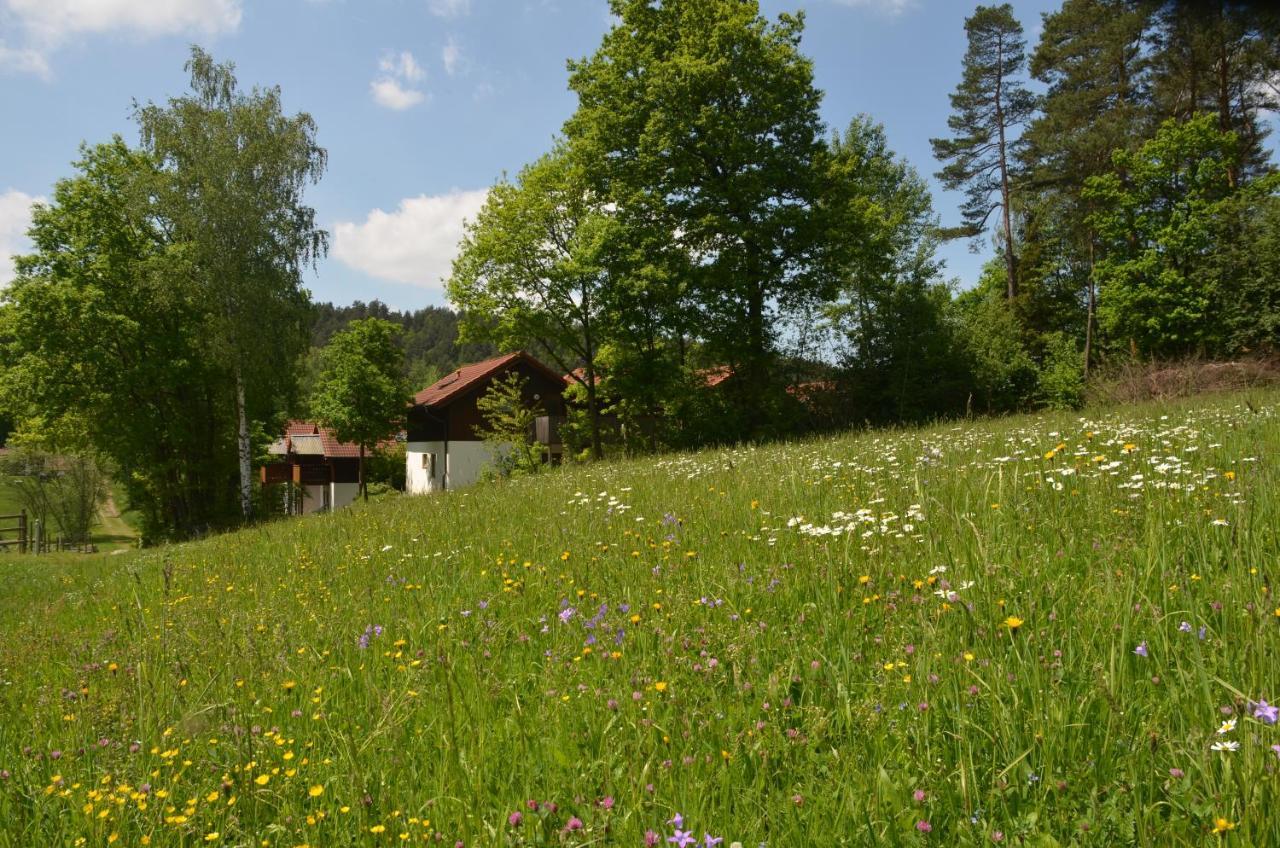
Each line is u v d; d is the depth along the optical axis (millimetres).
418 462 51625
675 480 10227
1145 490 4887
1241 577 3123
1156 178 33438
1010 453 7875
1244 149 34031
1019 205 44000
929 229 43531
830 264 29547
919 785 2354
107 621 6527
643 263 28094
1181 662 2666
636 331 29484
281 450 55250
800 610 3943
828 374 32969
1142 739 2334
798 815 2264
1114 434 8258
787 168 29000
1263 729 2088
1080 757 2330
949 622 3240
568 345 33625
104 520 60094
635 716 2979
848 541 4586
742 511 6586
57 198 32594
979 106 42438
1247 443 6395
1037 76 39531
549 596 5000
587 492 10633
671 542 5852
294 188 30375
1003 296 48375
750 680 3160
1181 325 32938
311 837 2469
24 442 36094
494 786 2686
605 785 2559
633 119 28531
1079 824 2027
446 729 3104
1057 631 3105
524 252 32812
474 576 5926
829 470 8539
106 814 2641
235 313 29500
